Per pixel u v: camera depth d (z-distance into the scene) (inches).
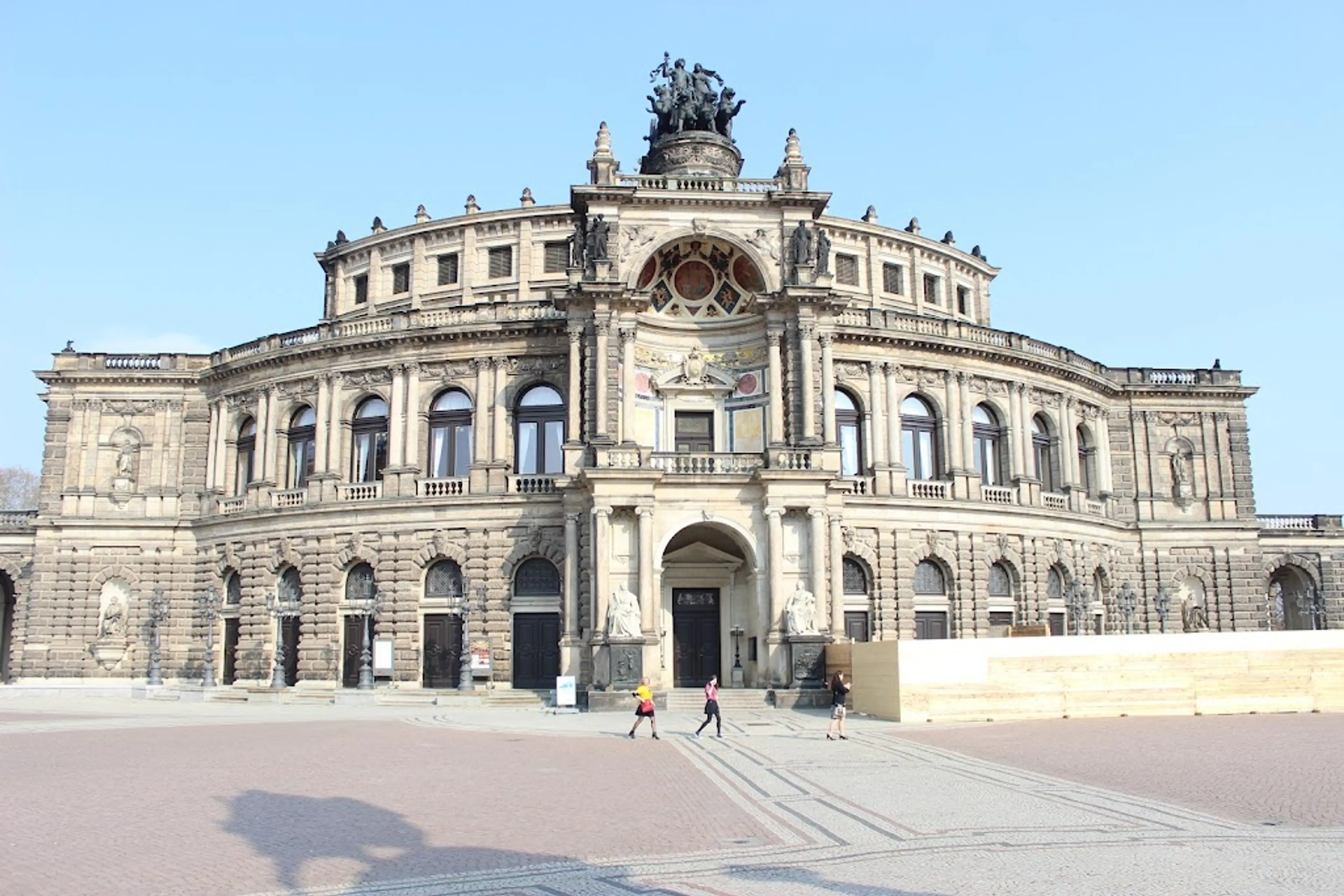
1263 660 1983.3
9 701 2581.2
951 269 3245.6
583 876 689.0
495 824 871.1
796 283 2363.4
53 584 2883.9
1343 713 1956.2
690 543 2413.9
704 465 2251.5
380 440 2689.5
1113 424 3137.3
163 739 1555.1
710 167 2701.8
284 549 2669.8
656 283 2512.3
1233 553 3093.0
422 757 1332.4
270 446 2778.1
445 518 2522.1
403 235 3036.4
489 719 1921.8
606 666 2123.5
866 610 2549.2
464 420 2630.4
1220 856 738.2
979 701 1845.5
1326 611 3280.0
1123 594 2901.1
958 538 2637.8
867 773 1174.3
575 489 2325.3
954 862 722.8
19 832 836.6
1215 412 3176.7
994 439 2827.3
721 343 2524.6
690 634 2429.9
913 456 2711.6
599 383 2309.3
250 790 1048.2
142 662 2851.9
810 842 791.7
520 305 2642.7
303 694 2415.1
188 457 2962.6
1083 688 1895.9
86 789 1050.7
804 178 2449.6
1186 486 3117.6
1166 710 1925.4
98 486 2947.8
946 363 2738.7
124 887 663.8
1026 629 2503.7
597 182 2394.2
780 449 2237.9
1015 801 975.6
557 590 2466.8
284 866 722.2
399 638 2504.9
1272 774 1144.8
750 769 1213.1
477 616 2458.2
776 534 2194.9
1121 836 810.2
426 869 711.1
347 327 2753.4
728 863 722.8
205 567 2856.8
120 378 2967.5
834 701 1592.0
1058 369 2891.2
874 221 3225.9
